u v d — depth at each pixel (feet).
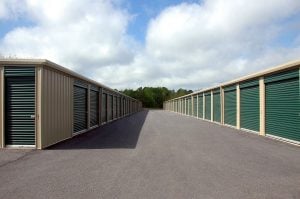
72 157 26.21
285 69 36.29
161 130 52.13
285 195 15.70
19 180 18.52
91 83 55.16
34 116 31.22
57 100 35.68
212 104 79.00
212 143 35.27
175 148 31.35
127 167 22.16
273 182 18.15
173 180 18.51
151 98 278.46
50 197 15.29
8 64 31.14
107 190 16.43
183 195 15.60
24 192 16.12
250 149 30.76
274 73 39.73
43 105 31.30
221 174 20.08
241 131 50.60
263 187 17.08
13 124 31.55
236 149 30.76
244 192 16.16
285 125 37.19
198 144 34.37
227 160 24.90
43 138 31.24
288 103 36.40
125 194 15.74
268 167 22.26
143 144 34.37
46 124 32.09
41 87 30.96
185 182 18.06
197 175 19.77
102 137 41.73
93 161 24.41
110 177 19.21
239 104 55.26
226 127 59.72
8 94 31.55
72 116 42.37
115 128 57.06
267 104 42.65
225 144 34.45
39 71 31.01
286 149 30.78
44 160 24.88
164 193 15.92
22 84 31.35
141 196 15.42
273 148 31.48
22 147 31.37
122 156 26.66
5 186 17.25
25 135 31.48
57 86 35.70
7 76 31.35
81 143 35.37
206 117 86.84
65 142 36.32
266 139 39.27
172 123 71.10
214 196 15.47
